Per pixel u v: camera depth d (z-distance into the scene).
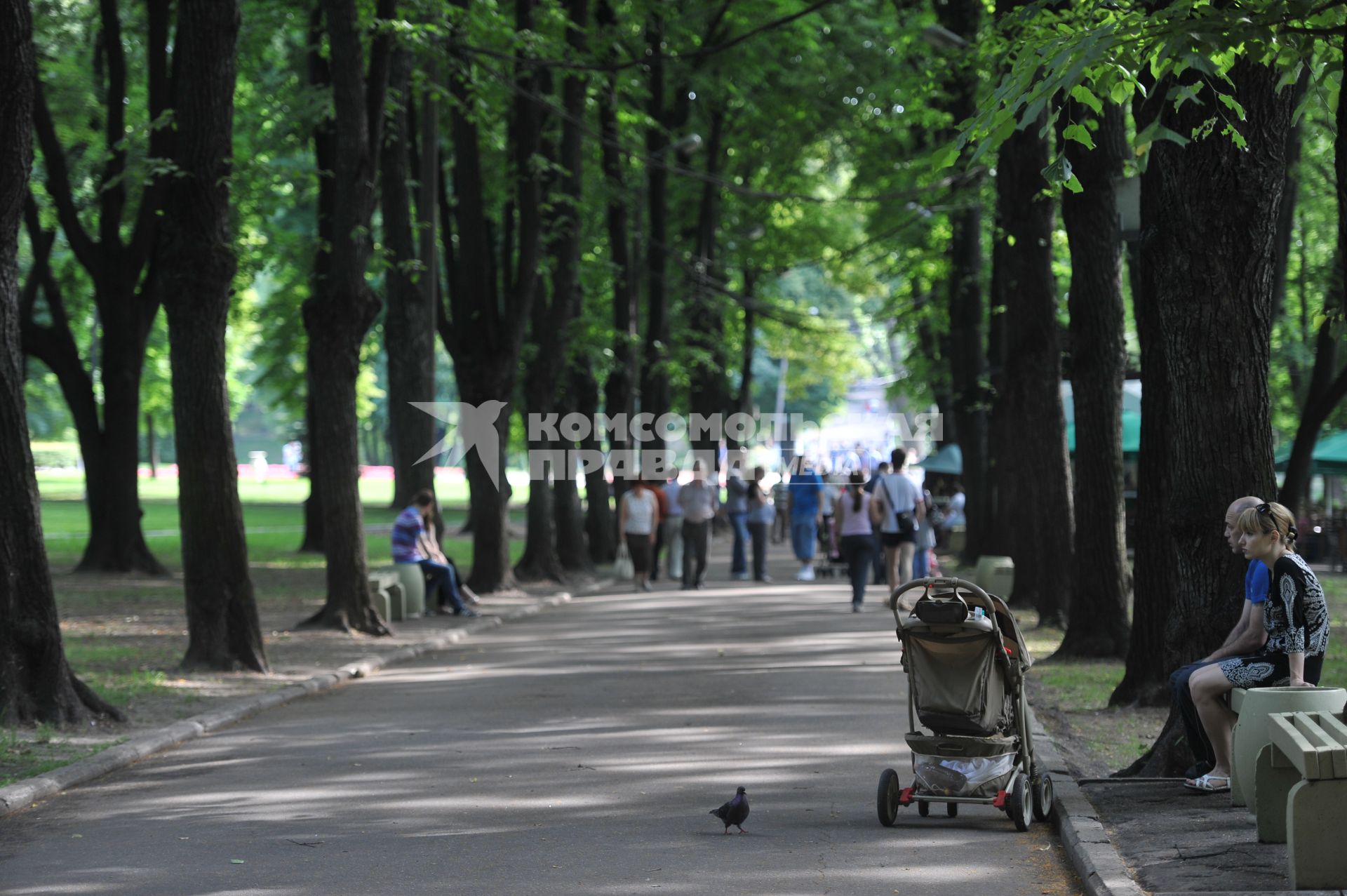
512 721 15.16
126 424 36.84
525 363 38.59
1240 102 11.20
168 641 22.38
